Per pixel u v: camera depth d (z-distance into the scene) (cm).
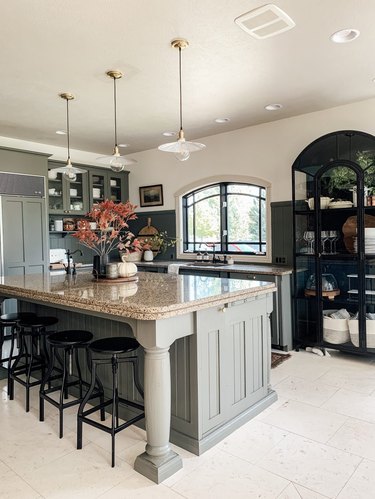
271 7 227
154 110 427
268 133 488
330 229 416
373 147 384
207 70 323
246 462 216
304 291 436
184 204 604
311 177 424
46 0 221
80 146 593
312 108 432
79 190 598
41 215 515
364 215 386
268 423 260
